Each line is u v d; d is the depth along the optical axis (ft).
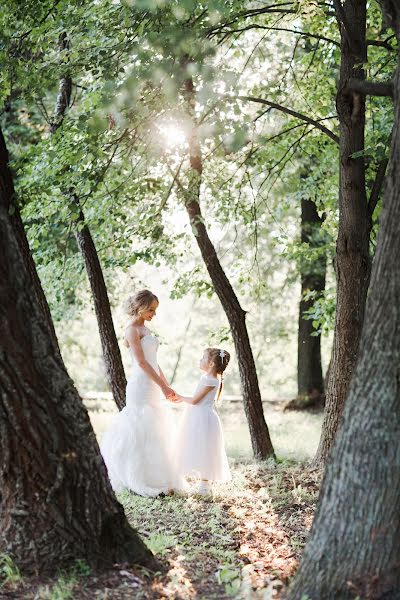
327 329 39.68
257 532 21.09
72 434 14.92
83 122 24.85
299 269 58.80
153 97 25.35
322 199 41.98
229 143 24.61
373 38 36.14
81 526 14.97
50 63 28.12
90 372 96.07
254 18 34.81
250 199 40.83
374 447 13.38
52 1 26.58
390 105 32.68
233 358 97.86
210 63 28.19
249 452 39.99
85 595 14.06
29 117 47.47
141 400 26.12
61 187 28.60
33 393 14.39
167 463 25.85
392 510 13.26
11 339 14.21
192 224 33.63
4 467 14.51
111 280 54.29
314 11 28.96
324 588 13.42
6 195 18.78
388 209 13.70
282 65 40.11
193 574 16.72
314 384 63.00
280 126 39.78
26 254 19.72
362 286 28.55
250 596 14.98
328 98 38.14
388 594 13.03
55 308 52.11
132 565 15.43
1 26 26.23
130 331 26.66
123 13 25.53
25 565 14.58
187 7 20.77
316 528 14.01
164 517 22.13
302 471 30.63
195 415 26.66
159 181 31.09
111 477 26.00
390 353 13.37
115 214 32.63
